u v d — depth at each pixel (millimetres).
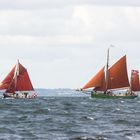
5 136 152125
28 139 146500
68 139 146500
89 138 148375
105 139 146875
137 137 151500
